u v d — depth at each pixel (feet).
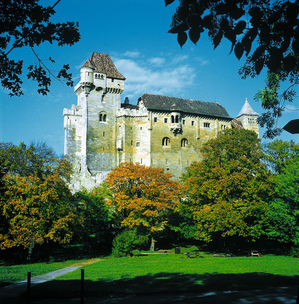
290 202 152.05
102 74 343.87
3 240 139.03
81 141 335.88
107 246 206.90
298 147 181.98
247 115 407.64
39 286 77.15
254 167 171.53
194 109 364.99
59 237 150.92
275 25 23.49
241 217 153.79
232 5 22.86
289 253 159.22
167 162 343.87
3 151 157.17
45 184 152.46
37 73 46.39
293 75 46.42
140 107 358.02
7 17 42.39
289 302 48.96
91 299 62.69
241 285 71.67
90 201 191.01
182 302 51.90
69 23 44.34
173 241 228.43
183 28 23.30
